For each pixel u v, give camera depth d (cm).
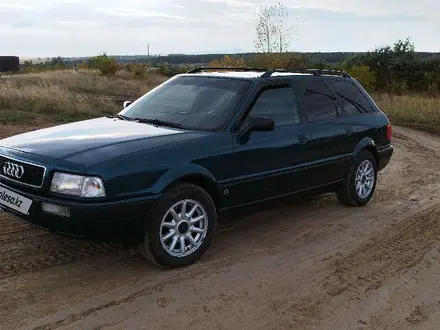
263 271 469
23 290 407
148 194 425
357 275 470
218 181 482
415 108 1986
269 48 2817
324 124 605
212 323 373
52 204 403
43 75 3266
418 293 439
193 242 467
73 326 358
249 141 509
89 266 459
